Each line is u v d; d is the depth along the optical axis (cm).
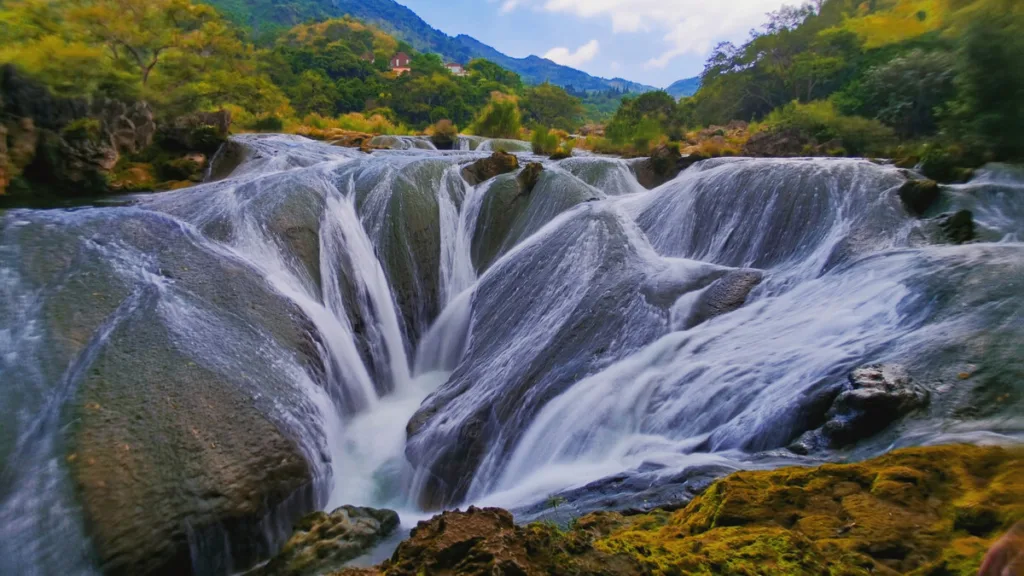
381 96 8056
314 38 11838
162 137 1550
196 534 504
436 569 256
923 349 509
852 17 3950
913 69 1812
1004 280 564
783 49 4450
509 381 751
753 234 927
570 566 252
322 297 924
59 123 1266
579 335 774
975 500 293
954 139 888
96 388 563
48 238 797
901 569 264
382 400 903
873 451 430
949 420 425
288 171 1245
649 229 1054
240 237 928
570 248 966
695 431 575
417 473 699
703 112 4778
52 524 457
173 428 553
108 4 2497
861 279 697
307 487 607
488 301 970
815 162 1030
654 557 270
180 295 750
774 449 490
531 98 8694
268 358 714
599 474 556
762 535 289
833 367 535
